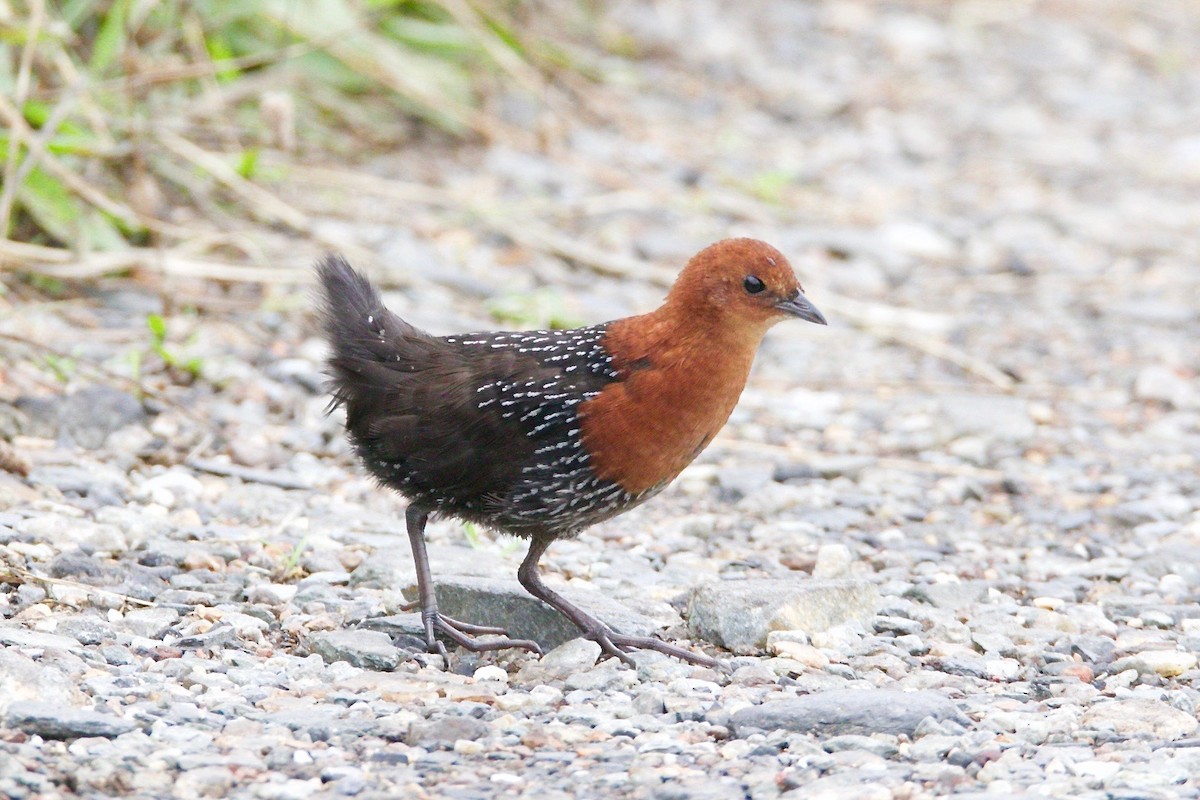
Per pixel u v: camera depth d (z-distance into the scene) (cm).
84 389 1130
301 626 841
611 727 732
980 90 2253
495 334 862
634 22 2209
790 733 728
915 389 1372
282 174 1495
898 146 2014
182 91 1502
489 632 861
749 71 2159
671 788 661
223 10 1564
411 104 1742
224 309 1321
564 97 1908
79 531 923
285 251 1414
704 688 791
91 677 735
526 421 817
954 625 893
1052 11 2617
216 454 1108
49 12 1446
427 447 826
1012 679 828
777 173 1783
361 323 852
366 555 962
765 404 1328
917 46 2381
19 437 1077
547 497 830
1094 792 673
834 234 1689
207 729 698
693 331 827
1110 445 1272
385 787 657
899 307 1557
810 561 1012
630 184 1722
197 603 858
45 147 1272
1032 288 1620
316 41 1460
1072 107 2222
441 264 1470
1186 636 885
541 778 674
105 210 1316
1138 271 1678
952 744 714
